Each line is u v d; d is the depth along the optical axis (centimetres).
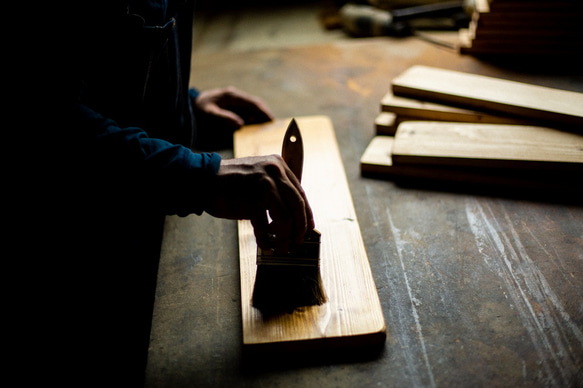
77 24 105
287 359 106
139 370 111
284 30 374
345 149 170
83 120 99
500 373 100
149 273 130
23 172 124
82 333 119
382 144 164
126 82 120
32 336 119
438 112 163
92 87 116
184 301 120
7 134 100
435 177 151
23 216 137
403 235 134
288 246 104
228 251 133
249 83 214
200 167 99
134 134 101
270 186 98
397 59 219
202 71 226
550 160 139
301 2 420
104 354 115
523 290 117
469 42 213
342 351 107
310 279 109
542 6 191
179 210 103
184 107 156
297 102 198
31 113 98
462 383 99
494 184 147
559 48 197
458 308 114
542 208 138
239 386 102
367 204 146
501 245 129
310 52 233
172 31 134
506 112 157
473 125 158
